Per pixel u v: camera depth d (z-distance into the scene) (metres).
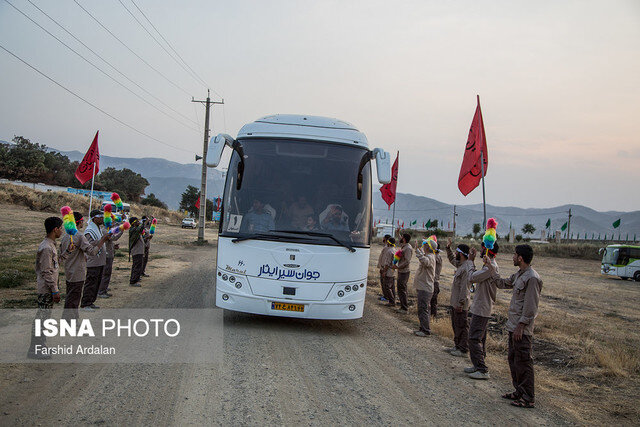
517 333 6.09
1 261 15.10
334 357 7.64
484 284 7.23
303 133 9.51
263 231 8.86
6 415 4.48
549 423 5.52
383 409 5.47
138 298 11.39
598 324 13.83
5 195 49.06
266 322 10.00
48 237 6.39
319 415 5.09
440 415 5.45
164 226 64.94
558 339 10.94
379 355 8.06
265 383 6.02
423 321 10.05
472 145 10.55
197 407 5.03
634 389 7.24
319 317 8.80
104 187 93.44
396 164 17.36
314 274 8.77
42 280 6.26
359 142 9.62
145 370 6.16
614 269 32.81
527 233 110.88
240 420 4.77
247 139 9.47
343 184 9.24
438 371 7.41
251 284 8.77
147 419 4.61
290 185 9.14
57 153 92.50
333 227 8.98
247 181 9.17
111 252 11.28
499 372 7.72
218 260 9.14
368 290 17.14
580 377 7.91
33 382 5.44
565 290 23.48
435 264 10.95
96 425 4.39
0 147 74.25
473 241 56.94
